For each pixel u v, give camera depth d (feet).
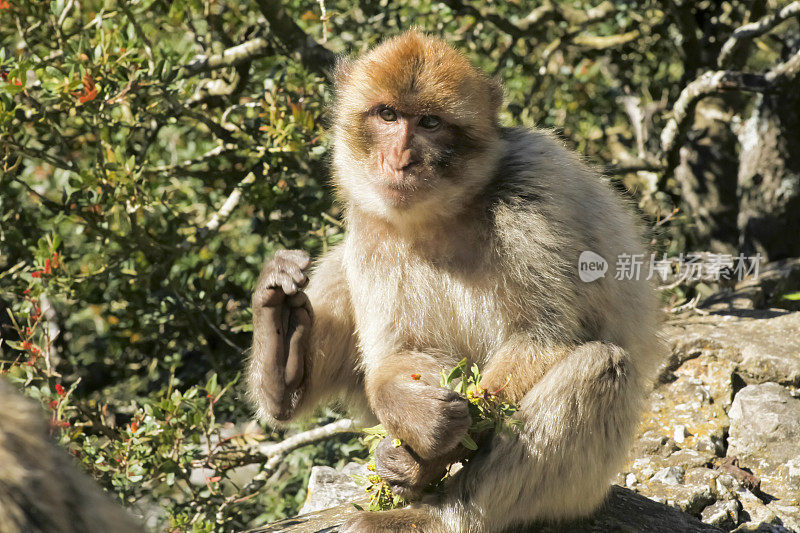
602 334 25.54
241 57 43.24
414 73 25.09
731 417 33.60
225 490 42.93
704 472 30.78
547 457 23.52
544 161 25.95
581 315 25.27
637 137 57.26
